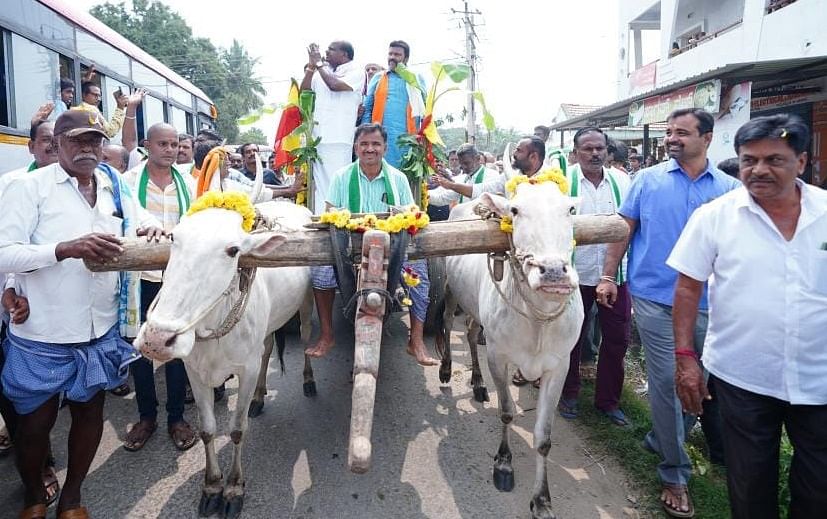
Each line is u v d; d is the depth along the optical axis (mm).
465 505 3127
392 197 4027
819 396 2180
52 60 5934
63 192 2650
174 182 3889
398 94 5000
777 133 2088
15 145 5254
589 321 4512
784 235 2229
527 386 4723
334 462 3512
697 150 3139
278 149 5129
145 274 3588
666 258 3123
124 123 5613
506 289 3021
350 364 4961
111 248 2443
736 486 2389
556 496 3230
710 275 2477
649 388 3160
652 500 3178
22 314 2613
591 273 4012
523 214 2613
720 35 12375
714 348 2438
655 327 3111
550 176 2877
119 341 2887
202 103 12336
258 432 3861
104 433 3848
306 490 3234
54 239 2619
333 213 2676
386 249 2500
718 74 9086
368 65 5789
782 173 2117
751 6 11305
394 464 3504
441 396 4445
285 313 3693
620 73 17859
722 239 2342
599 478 3410
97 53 6996
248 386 3055
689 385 2527
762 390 2266
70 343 2684
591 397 4410
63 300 2639
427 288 3818
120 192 2934
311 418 4062
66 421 4039
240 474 3102
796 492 2271
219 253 2332
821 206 2176
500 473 3299
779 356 2217
